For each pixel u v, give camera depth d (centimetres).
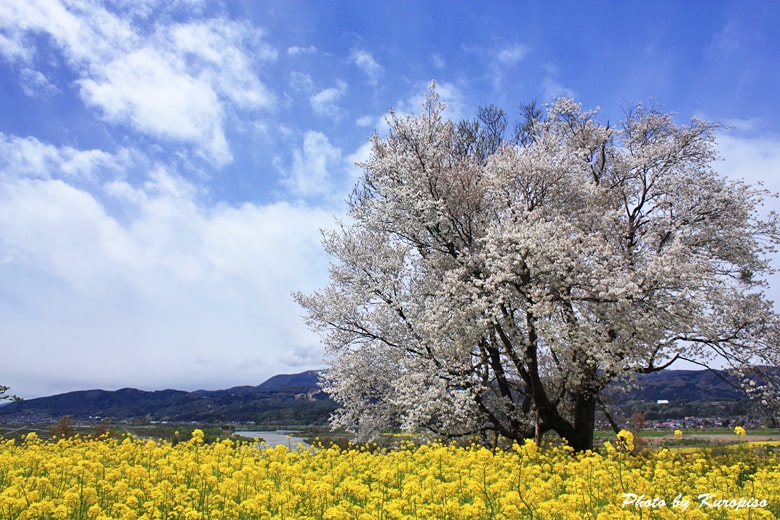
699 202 1756
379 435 1845
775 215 1748
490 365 1784
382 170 1867
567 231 1558
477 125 2195
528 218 1593
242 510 724
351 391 1827
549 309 1446
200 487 856
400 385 1639
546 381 1784
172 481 879
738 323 1566
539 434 1575
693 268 1454
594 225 1689
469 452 1182
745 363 1496
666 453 1242
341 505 706
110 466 1062
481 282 1527
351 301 1797
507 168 1689
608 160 1945
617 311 1487
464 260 1681
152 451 1132
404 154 1850
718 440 1889
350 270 1864
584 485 772
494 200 1723
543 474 993
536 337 1598
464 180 1808
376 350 1831
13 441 1398
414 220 1780
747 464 1230
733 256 1759
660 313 1466
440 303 1612
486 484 862
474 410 1619
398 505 698
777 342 1530
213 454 1107
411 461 1128
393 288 1764
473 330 1589
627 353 1491
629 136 1944
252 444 1252
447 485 770
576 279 1492
